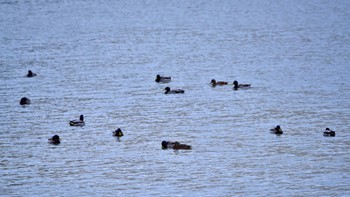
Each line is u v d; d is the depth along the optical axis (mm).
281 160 112250
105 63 178250
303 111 137750
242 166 109750
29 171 108688
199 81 161375
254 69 171875
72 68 172750
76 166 110438
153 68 173500
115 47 198250
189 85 157875
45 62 179250
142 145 119375
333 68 171250
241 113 136500
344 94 148750
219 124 129875
